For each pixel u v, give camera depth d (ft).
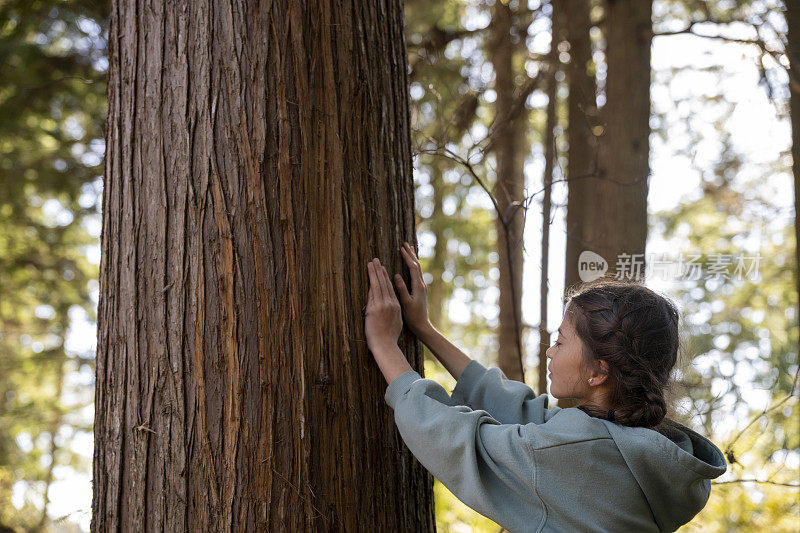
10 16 15.43
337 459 4.73
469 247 23.38
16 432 23.89
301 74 4.83
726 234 15.11
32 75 16.48
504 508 4.38
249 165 4.66
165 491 4.59
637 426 4.42
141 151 4.83
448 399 4.78
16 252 21.56
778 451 9.56
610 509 4.22
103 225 5.03
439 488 13.01
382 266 5.08
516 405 5.15
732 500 12.39
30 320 25.72
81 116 18.78
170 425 4.60
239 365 4.58
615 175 11.64
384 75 5.32
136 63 4.90
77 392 26.71
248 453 4.54
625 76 11.87
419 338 5.45
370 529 4.86
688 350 5.21
